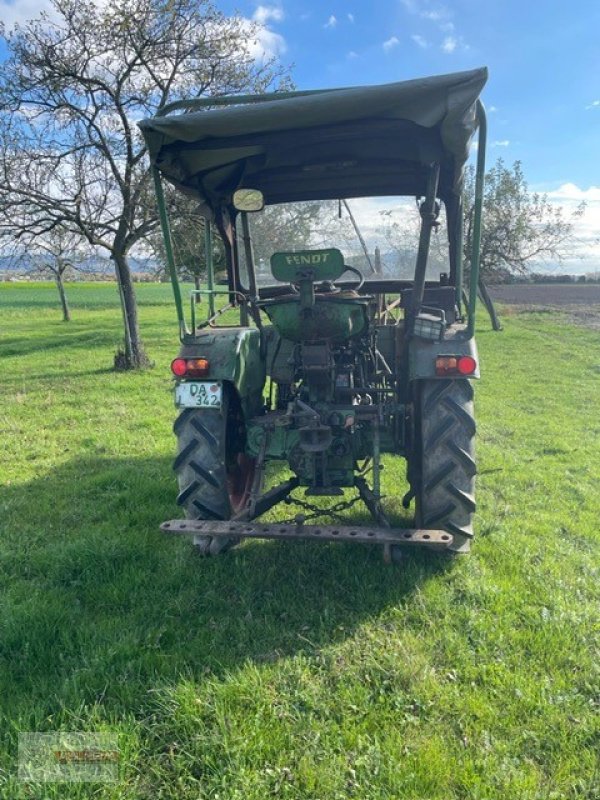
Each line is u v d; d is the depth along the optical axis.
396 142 3.40
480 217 3.07
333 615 2.93
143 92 10.98
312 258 3.08
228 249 4.29
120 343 17.06
